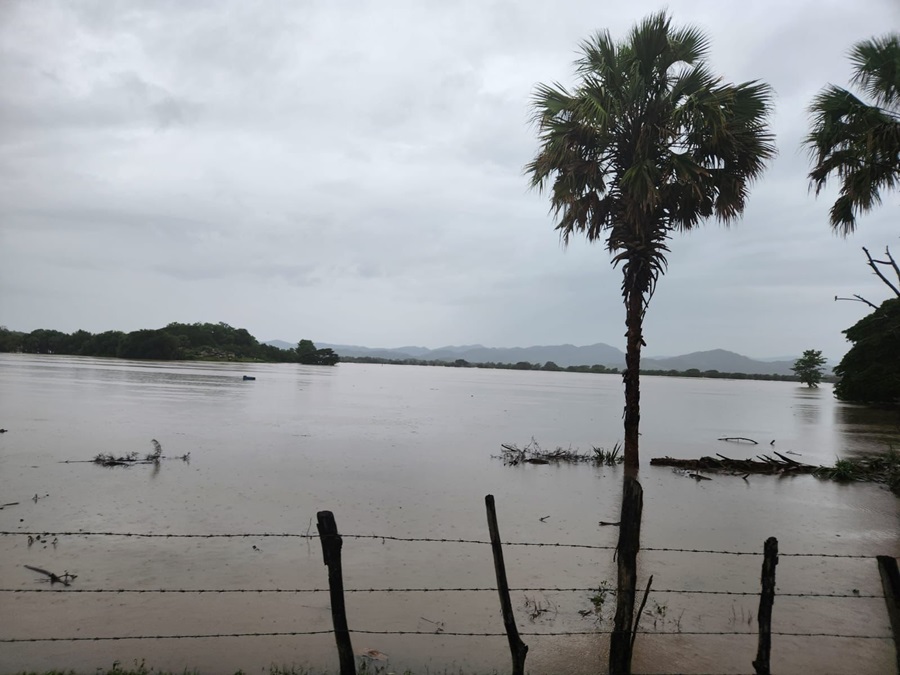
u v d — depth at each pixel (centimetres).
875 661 681
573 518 1280
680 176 1370
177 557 957
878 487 1764
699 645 707
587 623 763
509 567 959
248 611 773
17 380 5153
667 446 2627
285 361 16525
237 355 15225
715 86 1405
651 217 1452
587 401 5841
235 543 1036
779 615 802
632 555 562
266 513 1235
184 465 1716
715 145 1370
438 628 742
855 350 4978
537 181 1551
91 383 5100
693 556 1041
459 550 1038
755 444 2770
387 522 1201
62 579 852
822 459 2356
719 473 1923
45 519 1139
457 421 3372
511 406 4803
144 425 2572
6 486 1388
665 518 1304
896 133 1205
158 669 632
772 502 1512
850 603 852
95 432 2308
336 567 508
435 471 1783
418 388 7225
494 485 1609
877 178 1305
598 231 1540
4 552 949
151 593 818
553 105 1488
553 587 878
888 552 1110
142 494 1356
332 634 720
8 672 613
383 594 840
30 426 2405
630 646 562
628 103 1445
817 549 1113
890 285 1205
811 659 683
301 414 3344
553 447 2414
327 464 1820
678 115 1374
